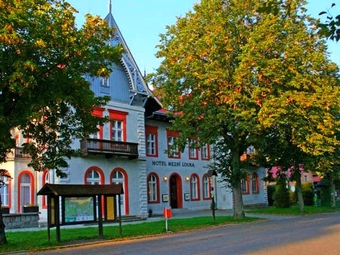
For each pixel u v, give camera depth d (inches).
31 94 600.1
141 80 1371.8
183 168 1617.9
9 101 615.2
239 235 693.9
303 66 974.4
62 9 652.1
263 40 935.0
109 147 1222.3
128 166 1304.1
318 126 990.4
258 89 926.4
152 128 1505.9
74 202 683.4
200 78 979.9
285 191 1659.7
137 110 1355.8
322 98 951.6
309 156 1277.1
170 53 1064.2
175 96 1056.8
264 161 1371.8
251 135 1020.5
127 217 1222.9
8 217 960.9
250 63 916.0
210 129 1007.6
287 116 951.0
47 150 721.6
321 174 1332.4
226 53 983.0
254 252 481.1
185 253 500.4
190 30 1037.2
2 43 558.3
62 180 1111.0
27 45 589.6
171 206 1546.5
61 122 745.6
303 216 1187.3
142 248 575.8
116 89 1302.9
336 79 1116.5
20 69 558.6
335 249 482.3
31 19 597.0
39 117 628.7
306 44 1011.9
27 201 1173.7
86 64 677.9
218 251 505.7
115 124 1284.4
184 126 1051.3
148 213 1382.9
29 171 1187.3
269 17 947.3
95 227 906.1
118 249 577.0
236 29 989.8
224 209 1718.8
